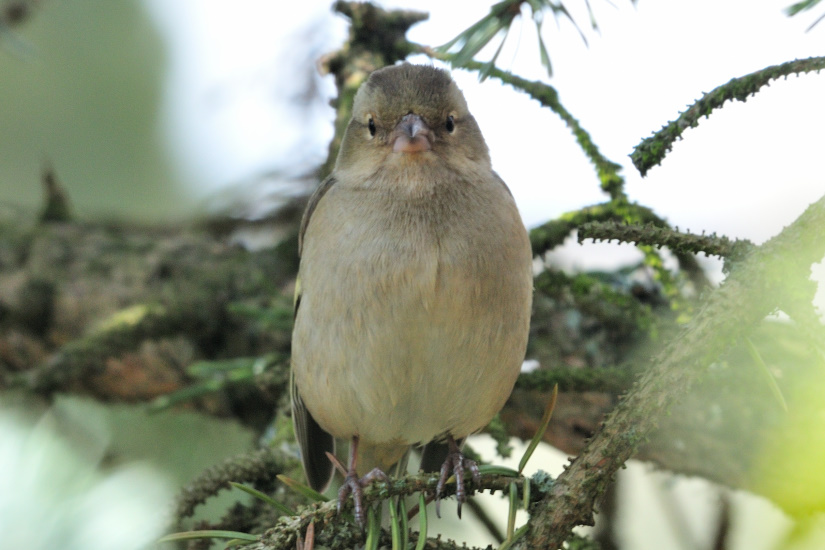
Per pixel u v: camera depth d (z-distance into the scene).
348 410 7.29
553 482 5.01
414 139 7.26
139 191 11.23
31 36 11.02
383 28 9.41
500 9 5.56
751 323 4.61
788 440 7.61
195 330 9.55
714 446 7.83
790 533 7.61
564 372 7.64
